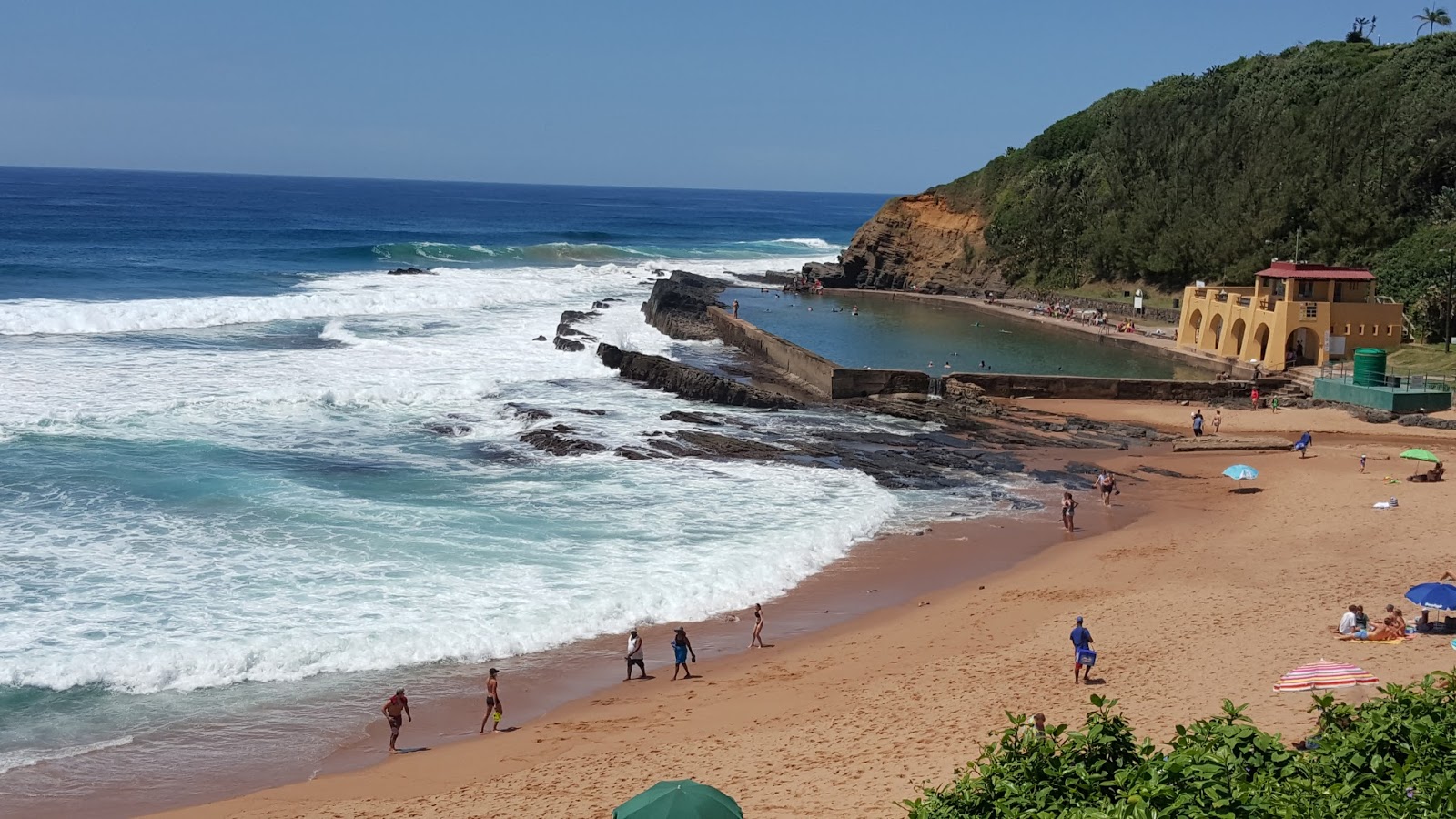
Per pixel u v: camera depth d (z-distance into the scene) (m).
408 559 27.69
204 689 21.38
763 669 22.89
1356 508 33.22
